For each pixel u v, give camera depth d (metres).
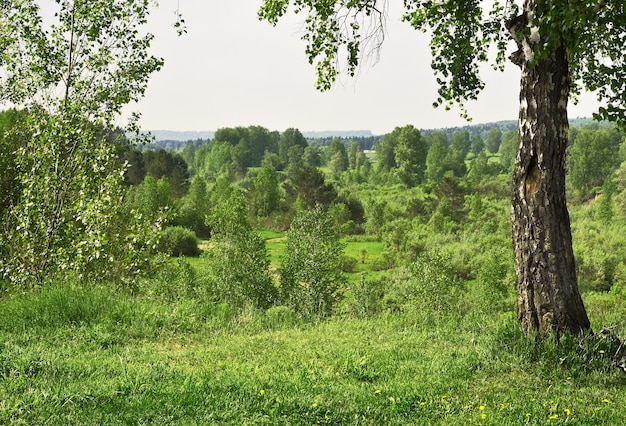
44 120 12.43
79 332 8.42
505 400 5.55
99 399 5.02
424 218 98.75
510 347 6.93
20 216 12.07
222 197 100.31
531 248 7.07
